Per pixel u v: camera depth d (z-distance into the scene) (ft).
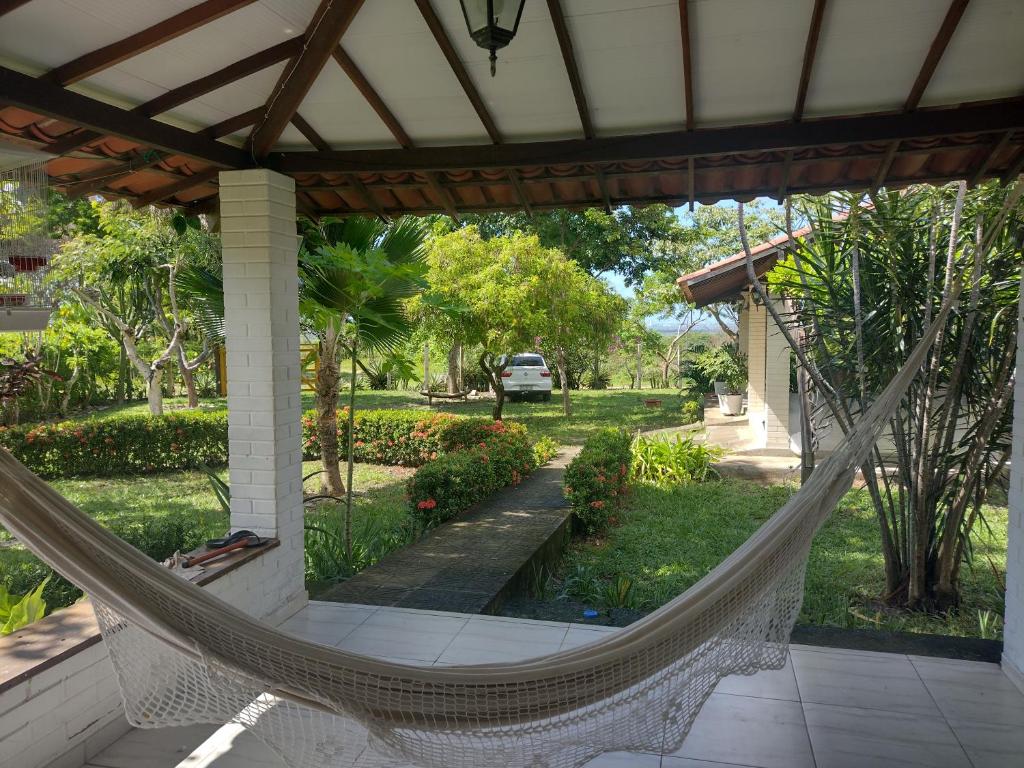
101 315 47.21
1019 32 9.57
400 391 68.95
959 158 12.62
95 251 37.27
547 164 12.61
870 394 16.51
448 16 9.84
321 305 20.83
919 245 15.67
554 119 12.26
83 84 9.90
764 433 35.35
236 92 11.33
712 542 21.91
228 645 7.25
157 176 13.10
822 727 10.34
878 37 9.80
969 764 9.46
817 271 16.42
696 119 12.07
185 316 46.06
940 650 12.87
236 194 13.30
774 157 12.57
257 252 13.32
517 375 60.54
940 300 15.49
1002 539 21.45
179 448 35.47
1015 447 11.66
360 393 66.23
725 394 53.01
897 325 15.84
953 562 16.15
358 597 15.33
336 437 28.48
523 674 7.46
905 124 11.22
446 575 16.69
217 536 22.49
